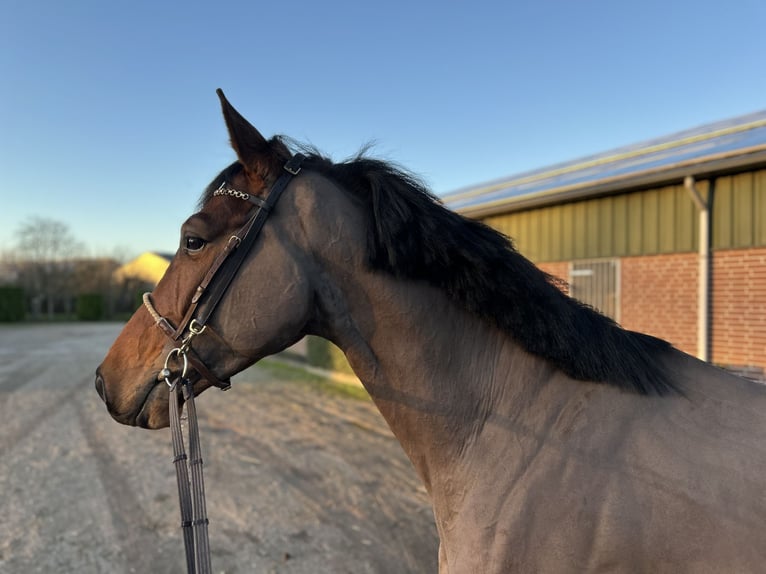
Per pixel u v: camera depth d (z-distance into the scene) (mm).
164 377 1357
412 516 3729
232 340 1319
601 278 6824
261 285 1313
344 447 5406
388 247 1306
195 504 1267
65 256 40000
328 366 10258
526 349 1324
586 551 1146
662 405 1273
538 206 7633
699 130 9188
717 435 1215
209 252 1342
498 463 1285
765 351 5195
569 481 1195
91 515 3764
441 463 1376
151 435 5977
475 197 10695
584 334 1306
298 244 1348
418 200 1366
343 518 3703
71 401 7957
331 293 1368
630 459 1188
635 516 1138
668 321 6090
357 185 1423
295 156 1427
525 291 1318
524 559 1178
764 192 5199
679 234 5980
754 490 1126
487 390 1357
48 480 4484
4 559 3145
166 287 1387
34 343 18641
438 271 1334
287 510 3836
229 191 1375
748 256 5344
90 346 17500
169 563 3092
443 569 1381
